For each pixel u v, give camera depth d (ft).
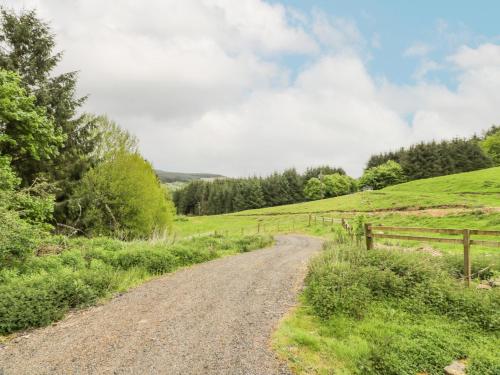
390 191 210.18
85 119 81.46
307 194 355.97
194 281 36.50
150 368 17.33
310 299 28.09
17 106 49.19
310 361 18.21
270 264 46.29
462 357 19.19
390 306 25.73
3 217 34.42
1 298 24.06
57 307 25.79
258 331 22.09
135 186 76.59
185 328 22.75
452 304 24.91
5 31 66.44
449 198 144.25
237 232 149.28
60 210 70.38
